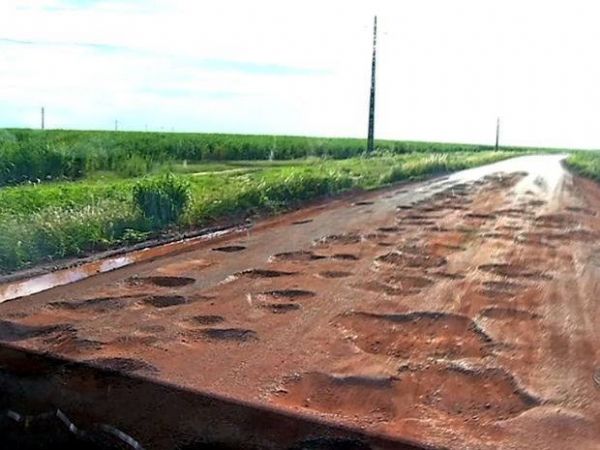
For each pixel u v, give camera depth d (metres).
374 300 4.88
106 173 16.52
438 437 2.68
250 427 2.77
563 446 2.61
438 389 3.17
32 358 3.52
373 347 3.78
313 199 12.92
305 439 2.68
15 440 2.72
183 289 5.20
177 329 4.09
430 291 5.20
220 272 5.91
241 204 10.73
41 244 6.70
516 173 23.09
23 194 9.54
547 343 3.90
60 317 4.35
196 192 11.03
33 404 2.98
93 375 3.29
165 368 3.39
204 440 2.68
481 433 2.72
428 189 15.77
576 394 3.12
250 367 3.42
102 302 4.76
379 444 2.63
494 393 3.13
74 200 9.23
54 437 2.73
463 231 8.69
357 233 8.46
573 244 7.68
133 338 3.89
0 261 6.08
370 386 3.19
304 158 29.91
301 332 4.04
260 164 23.98
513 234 8.45
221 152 27.17
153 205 8.81
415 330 4.12
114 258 6.66
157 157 21.28
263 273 5.88
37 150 15.20
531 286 5.43
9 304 4.69
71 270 6.03
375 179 17.44
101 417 2.86
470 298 4.97
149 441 2.68
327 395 3.08
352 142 41.72
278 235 8.31
